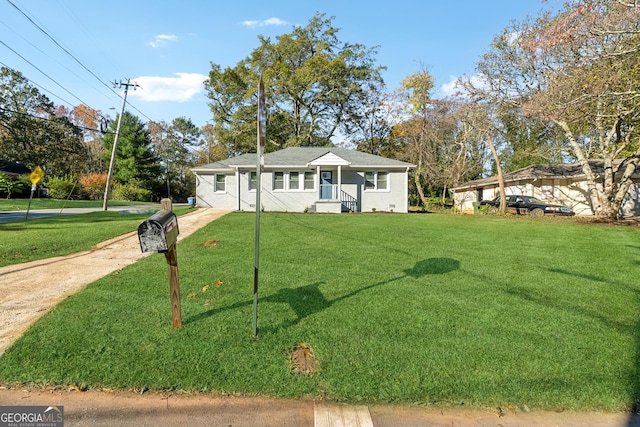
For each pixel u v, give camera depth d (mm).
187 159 50875
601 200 14812
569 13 10578
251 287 4598
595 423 2195
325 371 2676
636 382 2562
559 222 13383
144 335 3186
